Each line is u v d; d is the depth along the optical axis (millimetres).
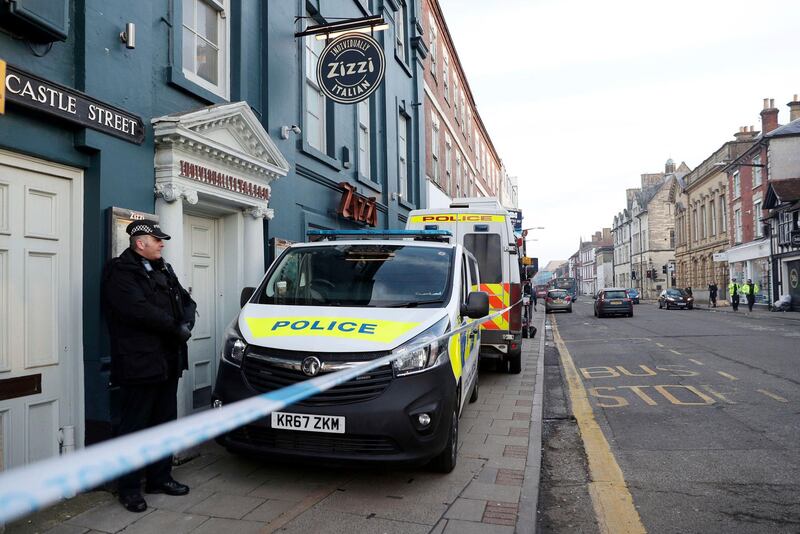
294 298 5023
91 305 4379
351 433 3910
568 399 8102
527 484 4355
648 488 4449
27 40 3902
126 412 3979
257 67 7293
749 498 4184
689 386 8633
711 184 43656
